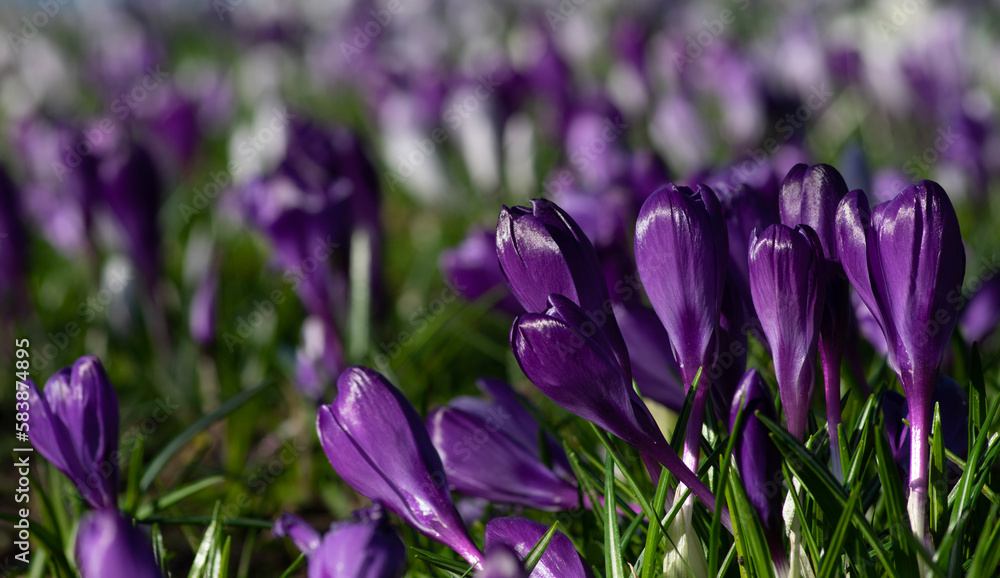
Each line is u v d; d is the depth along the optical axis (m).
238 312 1.39
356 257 0.98
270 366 1.12
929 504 0.62
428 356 1.04
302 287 0.94
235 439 0.93
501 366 1.18
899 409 0.66
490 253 0.83
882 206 0.61
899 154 1.88
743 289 0.66
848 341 0.68
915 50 1.84
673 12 3.21
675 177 1.63
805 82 2.00
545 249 0.62
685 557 0.63
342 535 0.61
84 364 0.65
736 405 0.62
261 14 3.14
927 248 0.60
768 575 0.61
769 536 0.62
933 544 0.63
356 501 0.91
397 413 0.63
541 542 0.62
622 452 0.73
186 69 3.37
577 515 0.71
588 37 2.65
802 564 0.62
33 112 1.76
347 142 0.96
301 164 0.95
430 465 0.63
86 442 0.65
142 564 0.60
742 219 0.66
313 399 0.94
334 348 0.94
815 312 0.62
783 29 2.12
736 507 0.62
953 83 1.82
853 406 0.69
